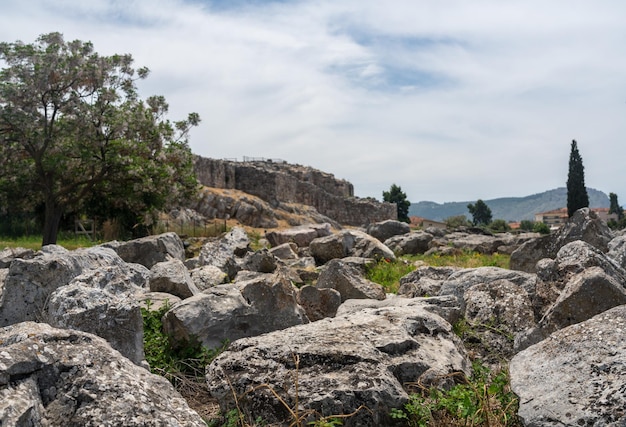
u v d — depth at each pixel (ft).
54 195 107.34
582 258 29.71
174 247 63.72
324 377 19.27
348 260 67.72
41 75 99.60
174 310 27.63
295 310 29.53
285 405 18.16
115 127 108.17
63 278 26.50
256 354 20.48
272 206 224.74
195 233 123.34
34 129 101.91
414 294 40.70
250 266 56.49
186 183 121.60
